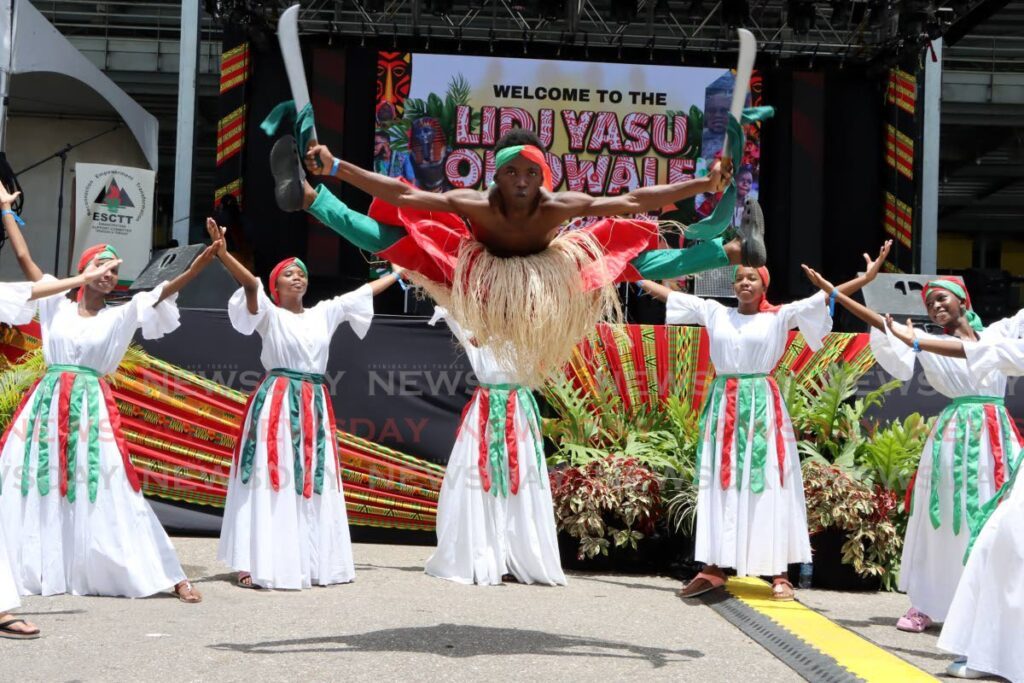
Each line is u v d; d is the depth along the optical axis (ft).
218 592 16.55
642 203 11.99
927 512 15.57
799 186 41.39
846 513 18.26
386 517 21.54
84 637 13.05
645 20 41.32
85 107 41.91
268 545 16.97
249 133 39.91
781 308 17.20
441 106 40.27
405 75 40.22
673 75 40.47
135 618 14.32
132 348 20.80
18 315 14.28
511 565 18.15
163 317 16.24
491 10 41.70
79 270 16.07
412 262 12.63
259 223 40.04
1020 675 11.76
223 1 36.96
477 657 12.47
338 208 12.32
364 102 40.24
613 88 40.45
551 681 11.47
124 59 51.11
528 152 11.61
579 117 40.45
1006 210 71.41
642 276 13.08
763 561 16.84
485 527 18.06
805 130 41.32
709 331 17.69
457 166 40.45
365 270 40.34
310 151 11.57
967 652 12.23
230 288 27.81
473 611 15.43
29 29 32.71
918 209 40.37
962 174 64.49
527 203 11.87
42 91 39.45
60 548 15.70
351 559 17.85
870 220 41.52
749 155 41.09
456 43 40.40
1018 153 60.75
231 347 21.26
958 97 52.16
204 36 48.70
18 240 15.85
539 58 40.24
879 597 18.08
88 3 50.65
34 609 14.71
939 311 15.81
